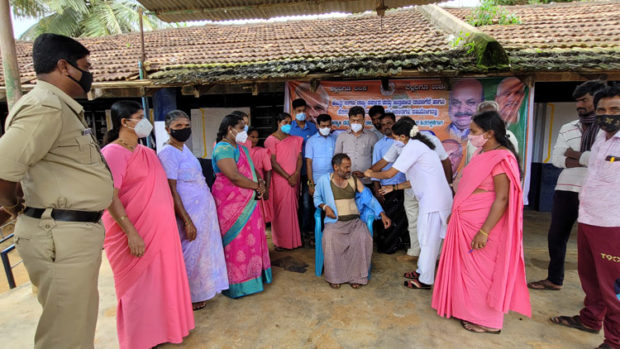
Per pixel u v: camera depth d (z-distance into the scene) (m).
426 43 5.11
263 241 3.41
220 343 2.58
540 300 3.08
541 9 6.96
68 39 1.73
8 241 6.74
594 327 2.56
